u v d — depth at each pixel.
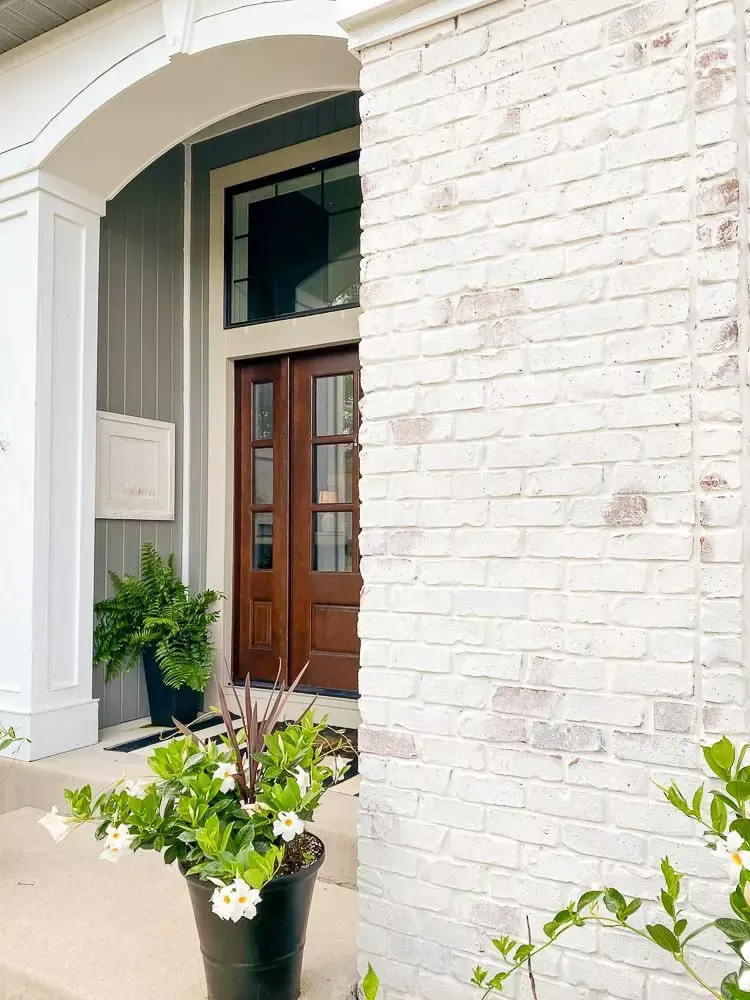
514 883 1.76
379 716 1.96
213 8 2.58
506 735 1.79
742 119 1.59
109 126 3.00
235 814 1.77
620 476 1.67
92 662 3.37
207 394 4.11
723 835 1.22
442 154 1.91
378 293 1.99
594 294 1.71
